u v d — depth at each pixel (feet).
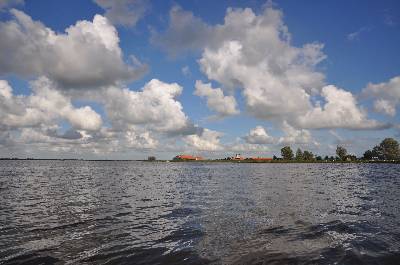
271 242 46.11
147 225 60.34
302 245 44.37
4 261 38.40
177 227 58.08
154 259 39.01
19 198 105.29
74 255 40.83
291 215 69.62
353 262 37.17
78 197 108.99
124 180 209.05
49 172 328.29
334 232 52.44
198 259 38.73
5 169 409.49
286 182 182.39
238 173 314.55
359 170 387.14
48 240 48.49
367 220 63.31
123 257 39.91
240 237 49.47
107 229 56.75
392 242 45.85
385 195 111.96
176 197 109.29
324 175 266.57
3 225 60.08
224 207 83.10
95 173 314.55
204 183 180.96
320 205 85.61
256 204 88.22
